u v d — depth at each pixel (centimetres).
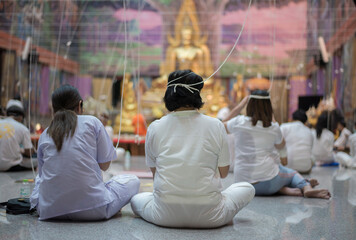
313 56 1309
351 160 659
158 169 261
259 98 379
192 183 251
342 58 1055
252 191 281
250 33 1559
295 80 1528
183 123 260
